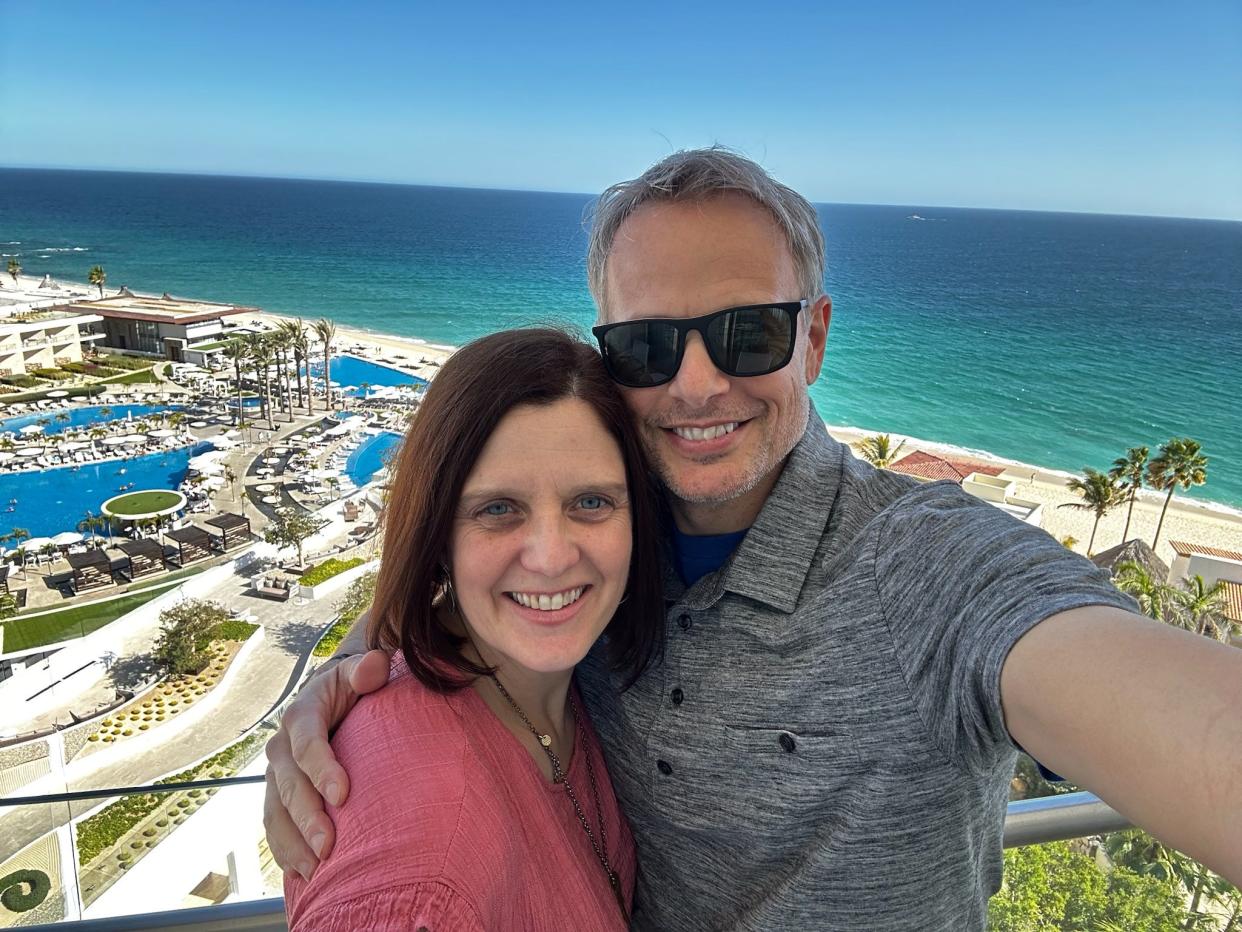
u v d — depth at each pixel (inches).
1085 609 51.1
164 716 820.0
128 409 2263.8
